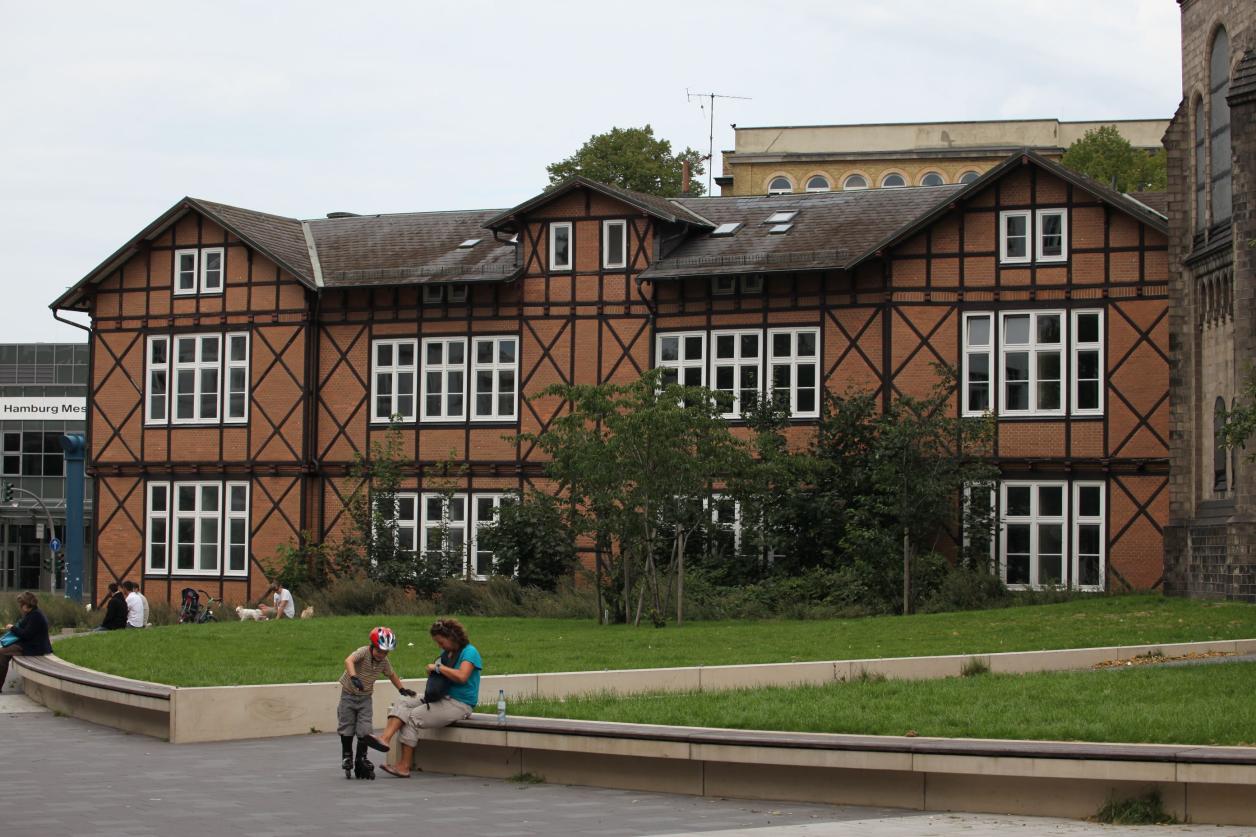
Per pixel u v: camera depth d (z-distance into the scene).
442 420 40.78
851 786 13.87
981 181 35.94
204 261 42.75
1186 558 32.28
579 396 31.14
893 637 25.95
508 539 38.53
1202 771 12.52
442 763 15.94
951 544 35.66
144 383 43.12
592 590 36.94
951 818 13.04
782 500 36.31
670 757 14.55
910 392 36.59
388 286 40.69
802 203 40.72
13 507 72.12
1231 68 30.97
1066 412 35.50
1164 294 34.94
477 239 42.50
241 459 42.00
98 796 14.52
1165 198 39.41
